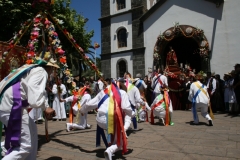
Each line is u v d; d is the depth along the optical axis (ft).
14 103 9.08
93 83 41.09
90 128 24.04
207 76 36.40
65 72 17.57
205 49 47.21
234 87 31.12
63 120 32.50
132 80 27.91
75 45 18.06
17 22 40.50
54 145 16.93
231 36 46.06
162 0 53.67
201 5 49.49
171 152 13.99
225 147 14.66
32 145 9.57
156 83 31.55
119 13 60.85
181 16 51.70
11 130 8.98
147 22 56.34
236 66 31.65
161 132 20.39
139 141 17.16
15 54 20.76
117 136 12.62
